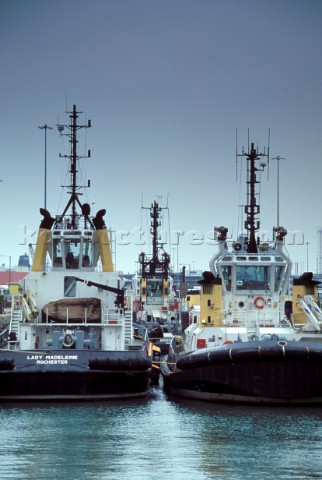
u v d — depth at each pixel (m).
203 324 65.94
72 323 64.44
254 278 66.75
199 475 44.91
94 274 67.38
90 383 60.16
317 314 64.88
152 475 44.91
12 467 45.94
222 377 60.38
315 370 58.94
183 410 58.78
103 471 45.44
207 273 66.25
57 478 44.41
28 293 65.94
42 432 52.38
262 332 64.62
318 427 53.81
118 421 55.34
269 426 54.12
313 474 45.06
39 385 59.84
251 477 44.62
